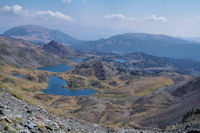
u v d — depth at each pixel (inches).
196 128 1327.5
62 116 1207.6
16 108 741.3
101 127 1451.8
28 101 1109.7
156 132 1657.2
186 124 1779.0
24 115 666.2
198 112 2229.3
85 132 929.5
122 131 1435.8
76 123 1144.2
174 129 1723.7
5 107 658.8
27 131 514.0
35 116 735.1
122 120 6648.6
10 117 550.3
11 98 948.6
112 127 1619.1
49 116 941.2
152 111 7229.3
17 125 517.7
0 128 448.1
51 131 629.0
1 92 977.5
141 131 1621.6
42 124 641.6
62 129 741.9
